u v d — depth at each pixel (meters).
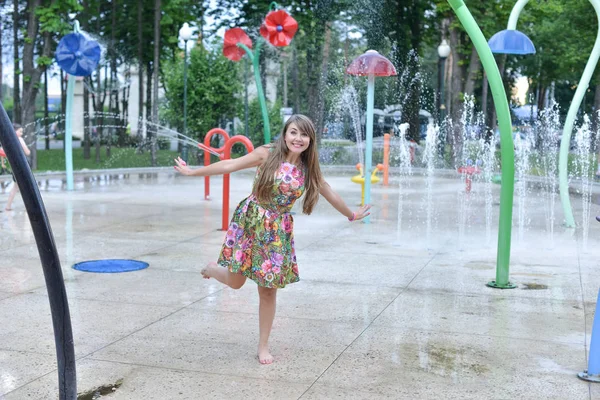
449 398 3.81
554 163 24.52
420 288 6.39
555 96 44.09
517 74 36.88
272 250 4.16
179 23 27.69
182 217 10.88
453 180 18.67
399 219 11.01
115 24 28.27
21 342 4.70
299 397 3.80
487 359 4.46
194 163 24.70
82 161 25.91
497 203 13.28
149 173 20.27
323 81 26.91
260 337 4.39
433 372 4.21
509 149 6.18
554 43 29.25
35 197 3.05
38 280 6.49
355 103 27.23
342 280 6.69
